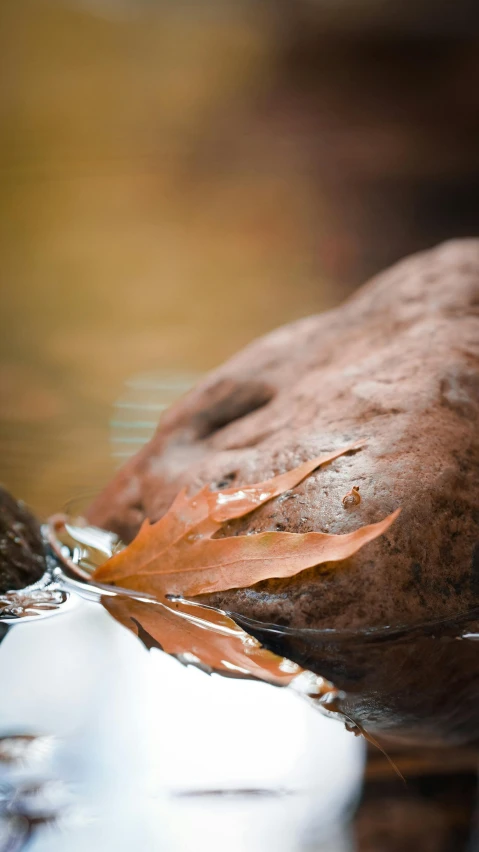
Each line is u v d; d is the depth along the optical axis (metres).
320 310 1.53
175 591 0.75
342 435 0.76
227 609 0.74
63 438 0.95
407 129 3.47
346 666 0.72
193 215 2.49
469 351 0.79
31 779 0.68
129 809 0.67
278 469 0.76
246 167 3.09
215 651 0.73
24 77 4.24
